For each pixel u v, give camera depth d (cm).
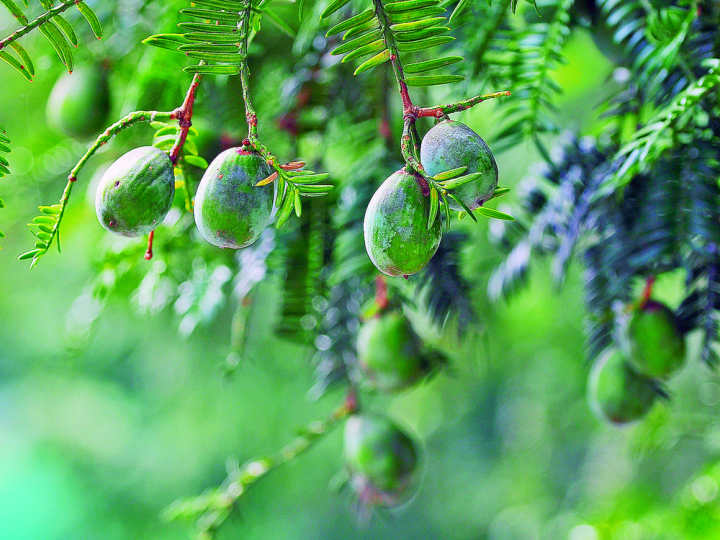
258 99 87
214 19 65
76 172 65
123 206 65
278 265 80
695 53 73
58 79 90
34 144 97
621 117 78
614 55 79
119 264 83
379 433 87
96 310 88
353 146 85
